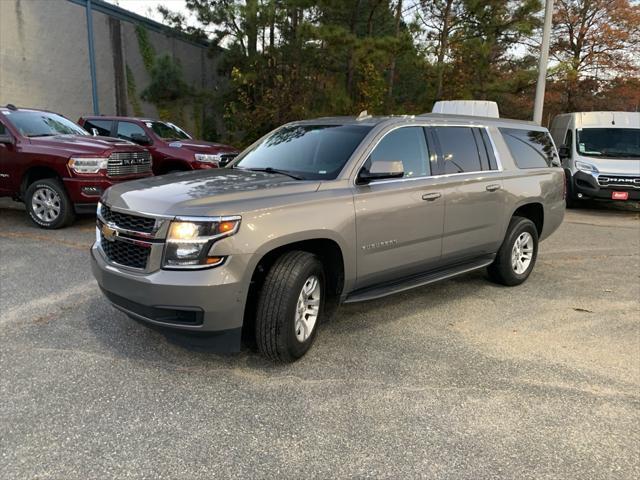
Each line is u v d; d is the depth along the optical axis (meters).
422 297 5.52
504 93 18.00
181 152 10.95
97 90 17.94
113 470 2.65
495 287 5.96
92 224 8.66
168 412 3.18
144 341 4.14
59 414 3.12
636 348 4.34
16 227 8.28
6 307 4.77
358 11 15.86
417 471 2.71
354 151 4.27
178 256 3.32
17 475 2.59
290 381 3.61
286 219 3.58
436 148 4.91
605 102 25.36
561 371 3.88
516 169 5.77
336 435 3.00
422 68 16.42
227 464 2.72
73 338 4.15
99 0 17.91
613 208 13.25
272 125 16.77
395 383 3.62
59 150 7.90
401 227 4.40
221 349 3.51
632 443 3.00
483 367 3.91
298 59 16.11
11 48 14.92
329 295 4.24
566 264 7.20
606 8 24.27
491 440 3.00
